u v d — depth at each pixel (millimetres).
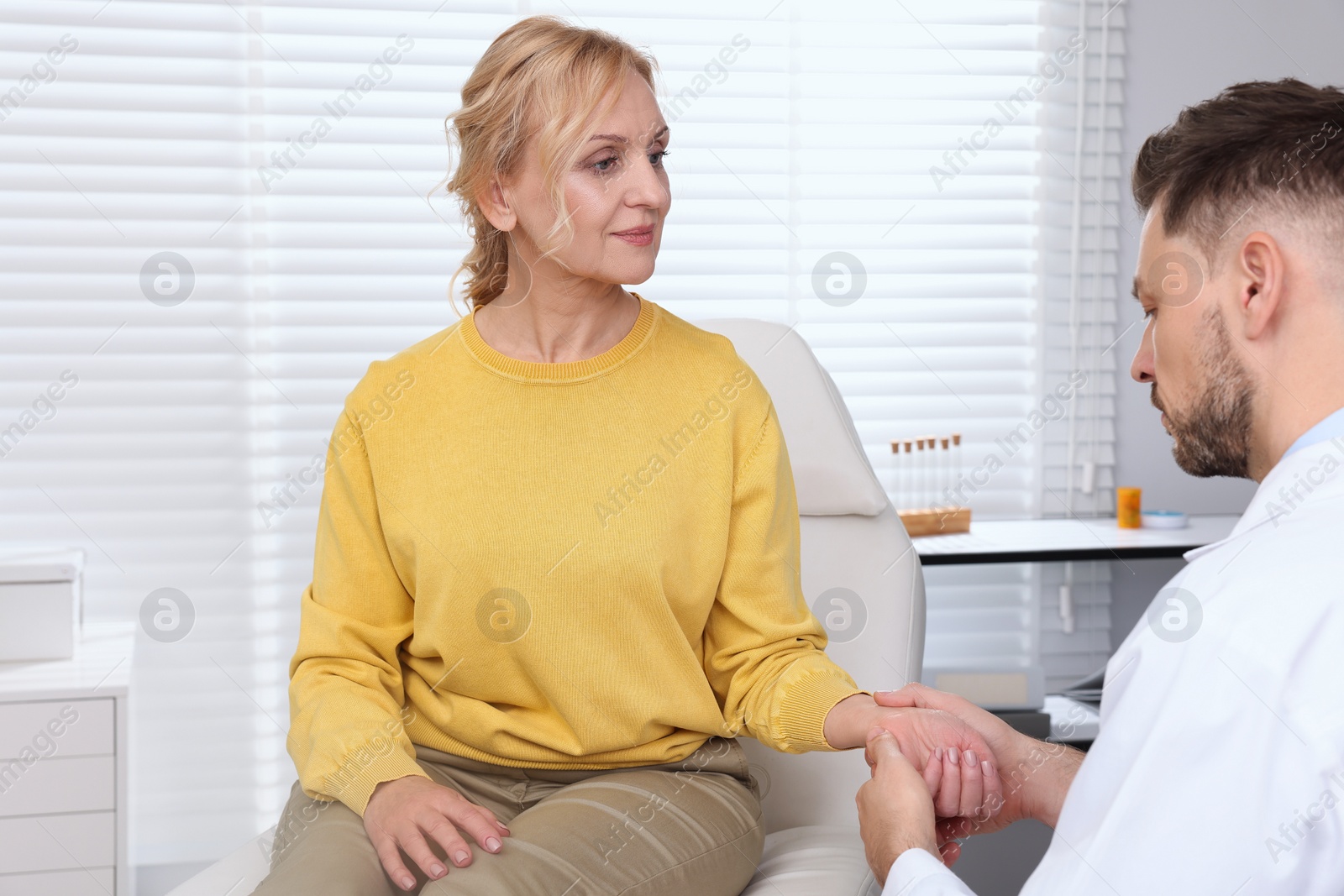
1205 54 2441
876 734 1033
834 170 2352
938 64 2367
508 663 1127
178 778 2193
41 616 1800
